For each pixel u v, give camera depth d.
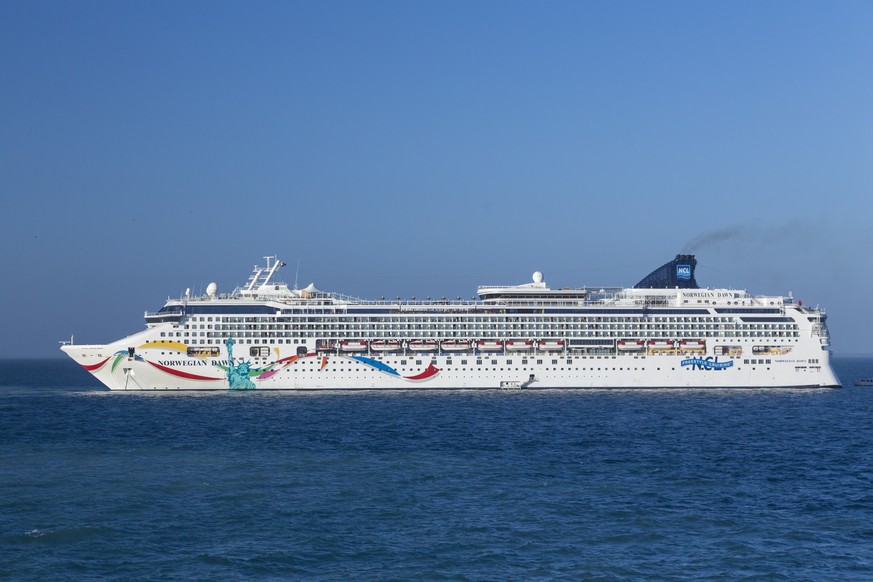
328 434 119.38
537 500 77.50
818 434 123.00
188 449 105.56
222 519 70.69
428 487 82.81
